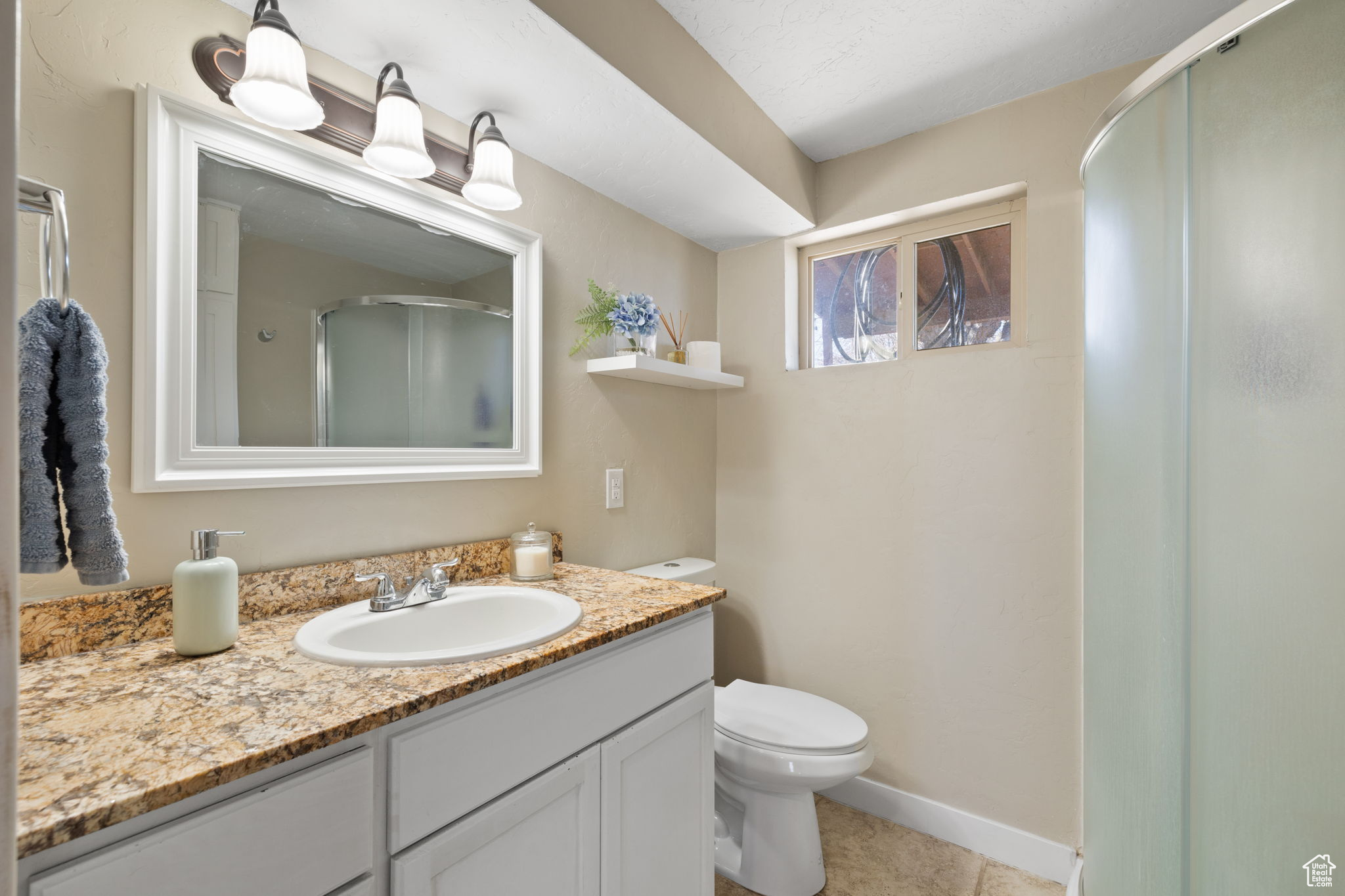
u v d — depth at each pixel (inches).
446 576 46.6
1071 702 62.2
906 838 69.6
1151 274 40.3
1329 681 30.0
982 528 67.8
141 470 35.3
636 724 41.8
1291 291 31.7
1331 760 29.9
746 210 74.4
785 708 64.7
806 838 59.7
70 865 18.7
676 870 45.3
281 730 24.3
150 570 36.4
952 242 74.5
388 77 48.0
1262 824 32.4
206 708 26.5
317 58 44.8
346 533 45.9
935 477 71.2
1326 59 30.6
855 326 82.6
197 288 38.1
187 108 37.5
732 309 89.5
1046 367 64.1
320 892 24.9
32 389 23.8
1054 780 63.0
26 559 23.8
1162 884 38.5
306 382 43.8
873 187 75.7
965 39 56.1
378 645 40.4
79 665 31.8
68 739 23.5
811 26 54.3
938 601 70.7
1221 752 34.5
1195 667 36.2
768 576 84.9
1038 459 64.4
